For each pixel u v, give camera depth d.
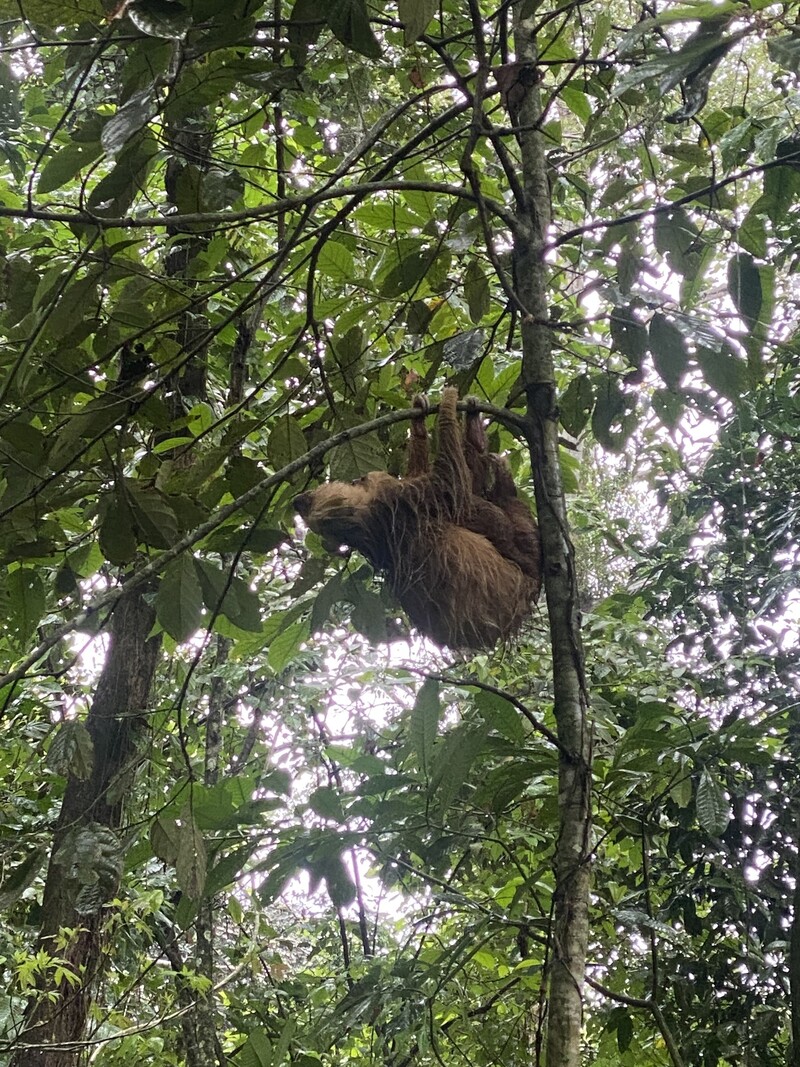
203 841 3.23
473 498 4.36
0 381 3.53
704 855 4.76
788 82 3.57
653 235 3.66
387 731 6.38
